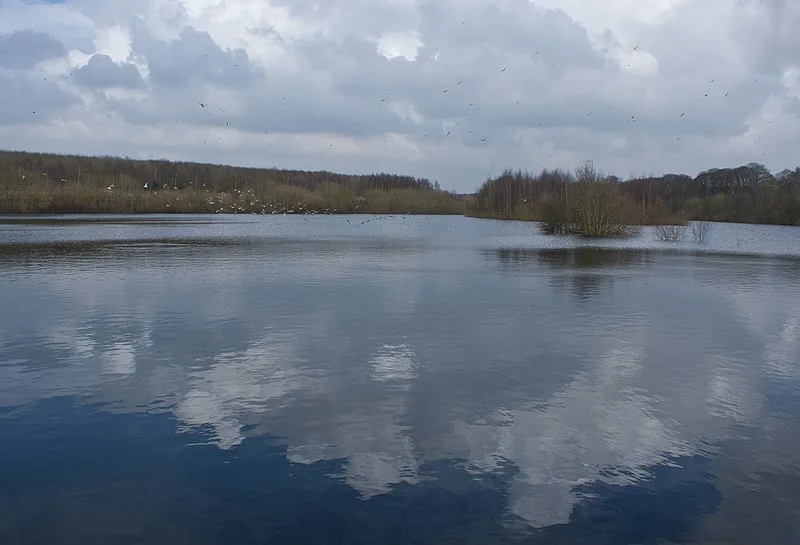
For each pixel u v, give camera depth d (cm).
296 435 713
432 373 940
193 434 714
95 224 5269
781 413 794
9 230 4362
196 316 1341
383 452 671
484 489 596
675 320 1355
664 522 543
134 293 1647
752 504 573
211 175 11500
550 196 5538
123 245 3281
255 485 600
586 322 1320
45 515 546
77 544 505
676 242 4169
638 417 775
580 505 570
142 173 10794
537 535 523
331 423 748
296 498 577
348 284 1848
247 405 805
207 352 1048
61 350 1059
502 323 1297
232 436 710
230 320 1302
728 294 1756
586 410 796
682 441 706
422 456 664
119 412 780
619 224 4631
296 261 2536
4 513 550
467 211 9519
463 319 1333
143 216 7350
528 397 841
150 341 1121
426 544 509
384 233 4838
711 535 525
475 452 673
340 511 555
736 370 974
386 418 764
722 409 806
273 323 1274
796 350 1101
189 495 581
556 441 703
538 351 1071
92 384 884
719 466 647
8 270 2147
